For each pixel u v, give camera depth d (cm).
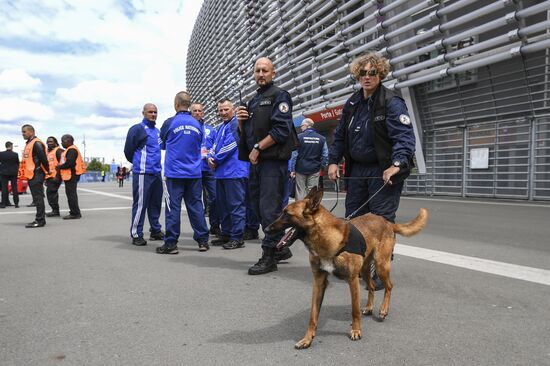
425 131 1508
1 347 250
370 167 388
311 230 266
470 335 267
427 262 466
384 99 368
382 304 306
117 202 1418
